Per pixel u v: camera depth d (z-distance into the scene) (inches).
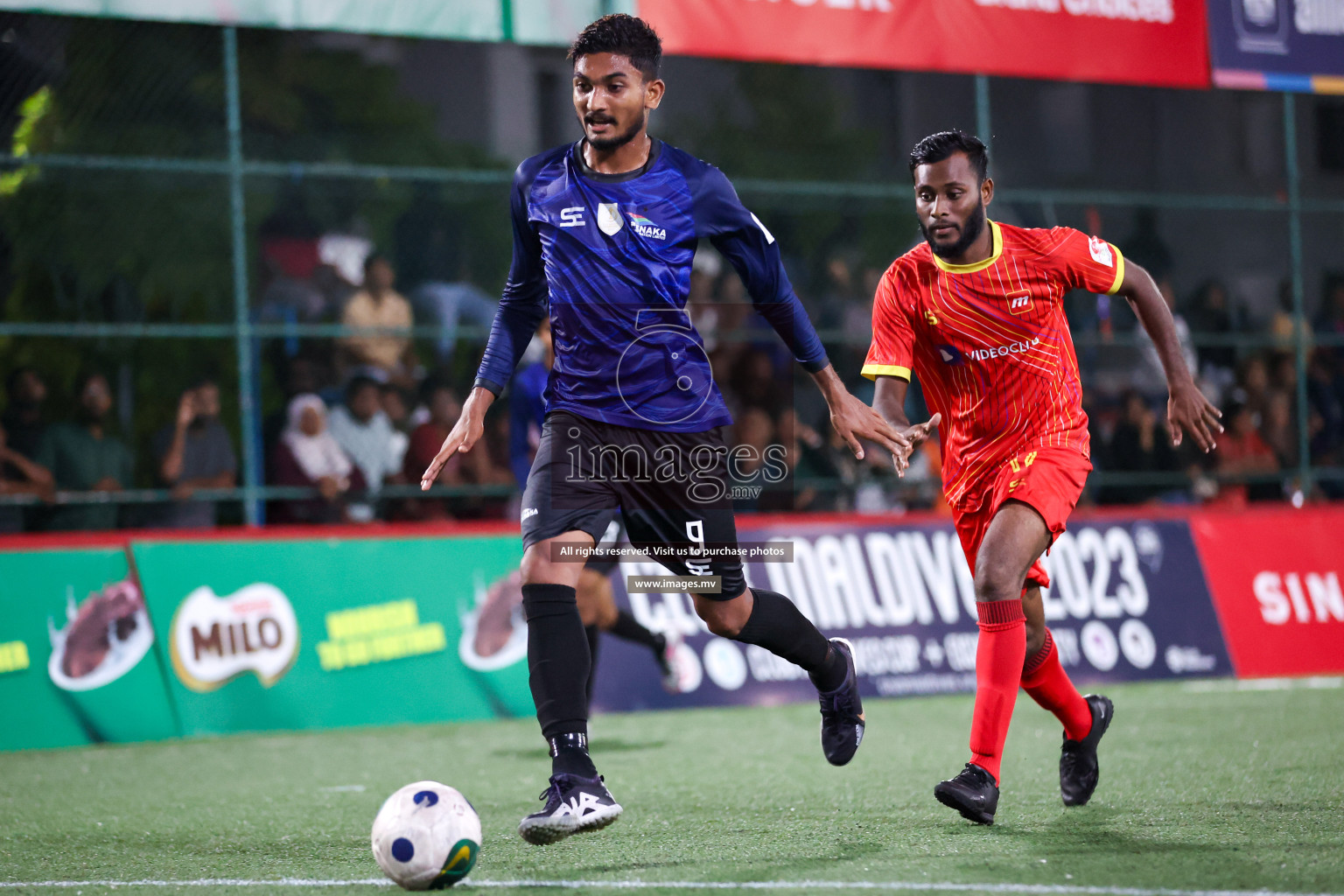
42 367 1198.9
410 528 920.3
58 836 484.7
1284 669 1058.7
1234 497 1226.0
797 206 1185.4
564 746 378.9
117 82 1224.8
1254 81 1047.6
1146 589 1044.5
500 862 399.5
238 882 383.6
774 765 640.4
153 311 1256.8
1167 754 632.4
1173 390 462.3
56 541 837.8
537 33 897.5
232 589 861.8
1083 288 461.4
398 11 873.5
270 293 1312.7
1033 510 441.1
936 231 445.4
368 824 495.5
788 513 1035.3
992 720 430.3
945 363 466.6
